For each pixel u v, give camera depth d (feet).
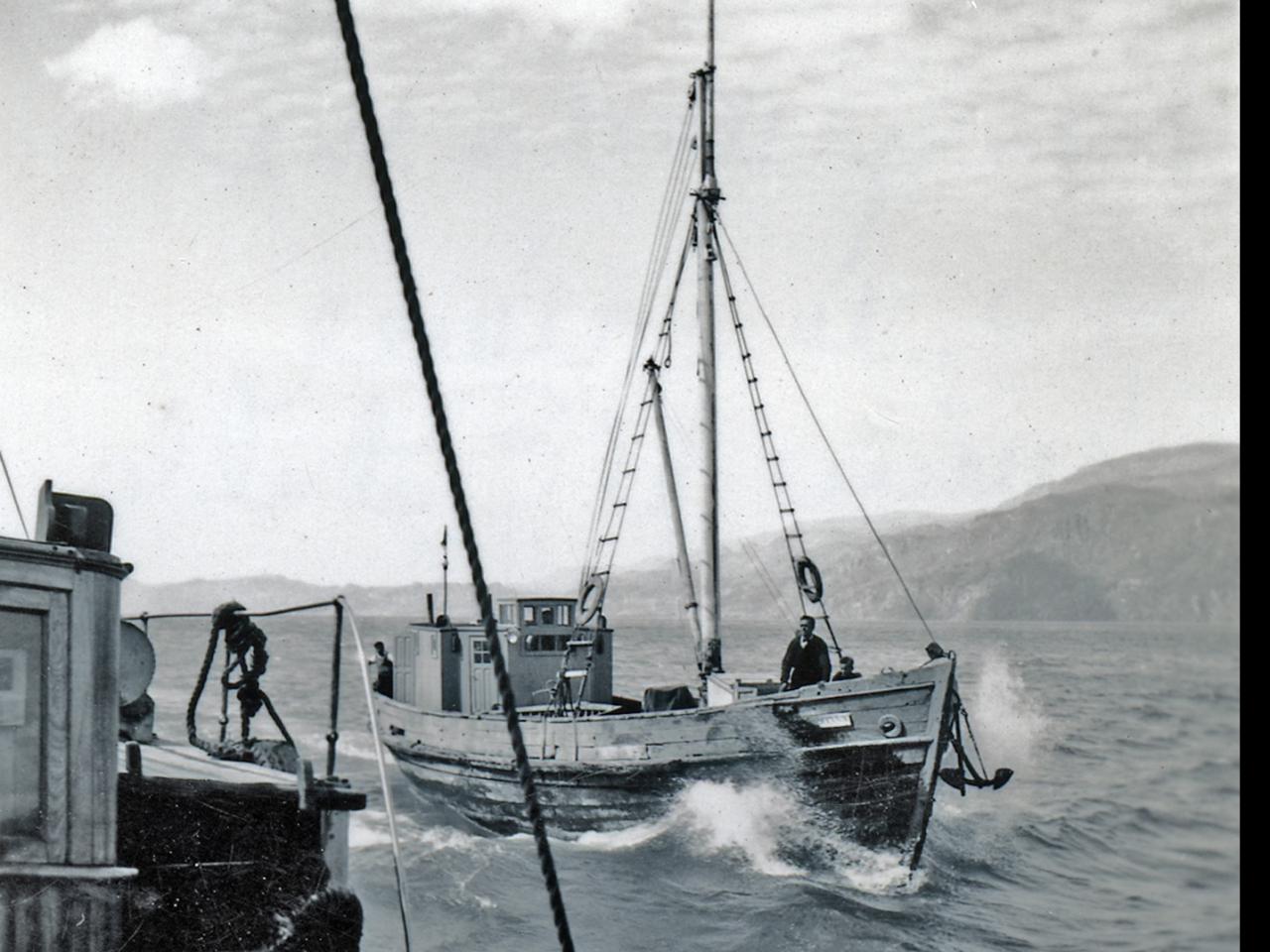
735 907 61.93
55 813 19.85
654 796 74.69
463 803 83.46
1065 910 40.52
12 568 19.45
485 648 88.48
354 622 27.35
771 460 82.48
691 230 93.76
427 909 62.44
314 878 25.52
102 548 20.81
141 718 35.04
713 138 93.35
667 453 92.07
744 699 74.23
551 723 79.77
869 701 68.80
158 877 23.94
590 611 89.30
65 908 19.88
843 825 68.85
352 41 16.31
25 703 19.72
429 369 16.93
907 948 53.47
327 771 27.30
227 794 25.53
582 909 61.93
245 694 32.86
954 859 61.67
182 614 34.27
